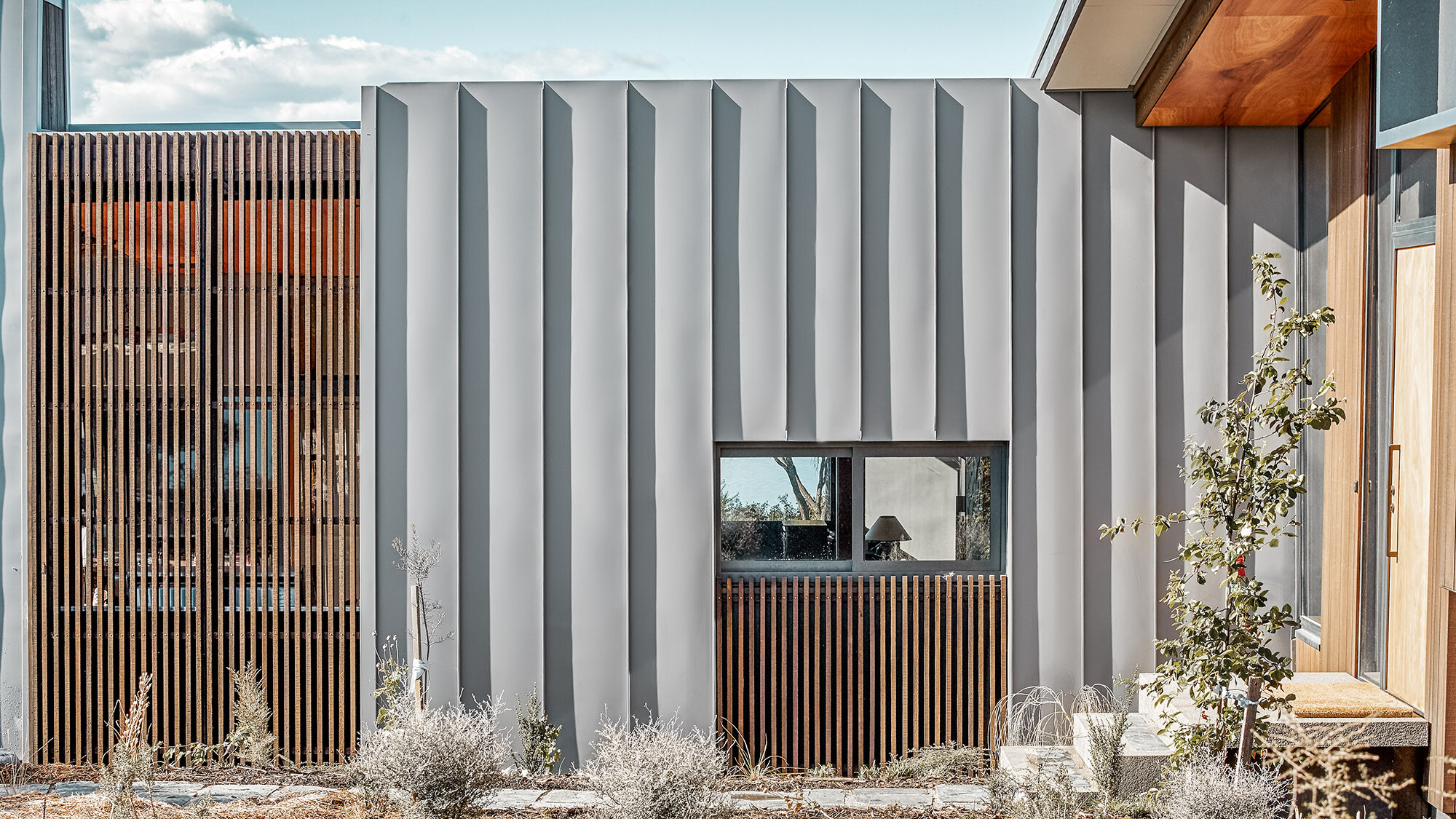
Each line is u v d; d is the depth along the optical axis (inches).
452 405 276.4
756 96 273.7
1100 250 273.7
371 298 275.6
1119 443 273.9
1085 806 215.0
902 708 279.4
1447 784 199.6
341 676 284.7
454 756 193.3
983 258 274.1
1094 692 272.5
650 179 274.7
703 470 275.7
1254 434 274.2
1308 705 214.8
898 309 274.2
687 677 275.7
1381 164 227.9
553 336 276.1
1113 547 273.6
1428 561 212.1
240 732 265.1
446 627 275.7
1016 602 273.6
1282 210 272.5
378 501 276.8
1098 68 258.5
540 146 274.1
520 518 276.2
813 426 275.0
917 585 277.7
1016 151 273.7
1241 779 184.7
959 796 224.1
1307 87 247.6
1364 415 236.5
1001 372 274.5
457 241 274.4
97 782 233.5
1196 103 255.6
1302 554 269.3
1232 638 193.0
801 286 274.5
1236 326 273.1
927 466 282.0
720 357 275.6
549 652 276.5
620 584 276.2
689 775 187.9
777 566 284.4
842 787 243.6
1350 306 241.3
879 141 273.7
